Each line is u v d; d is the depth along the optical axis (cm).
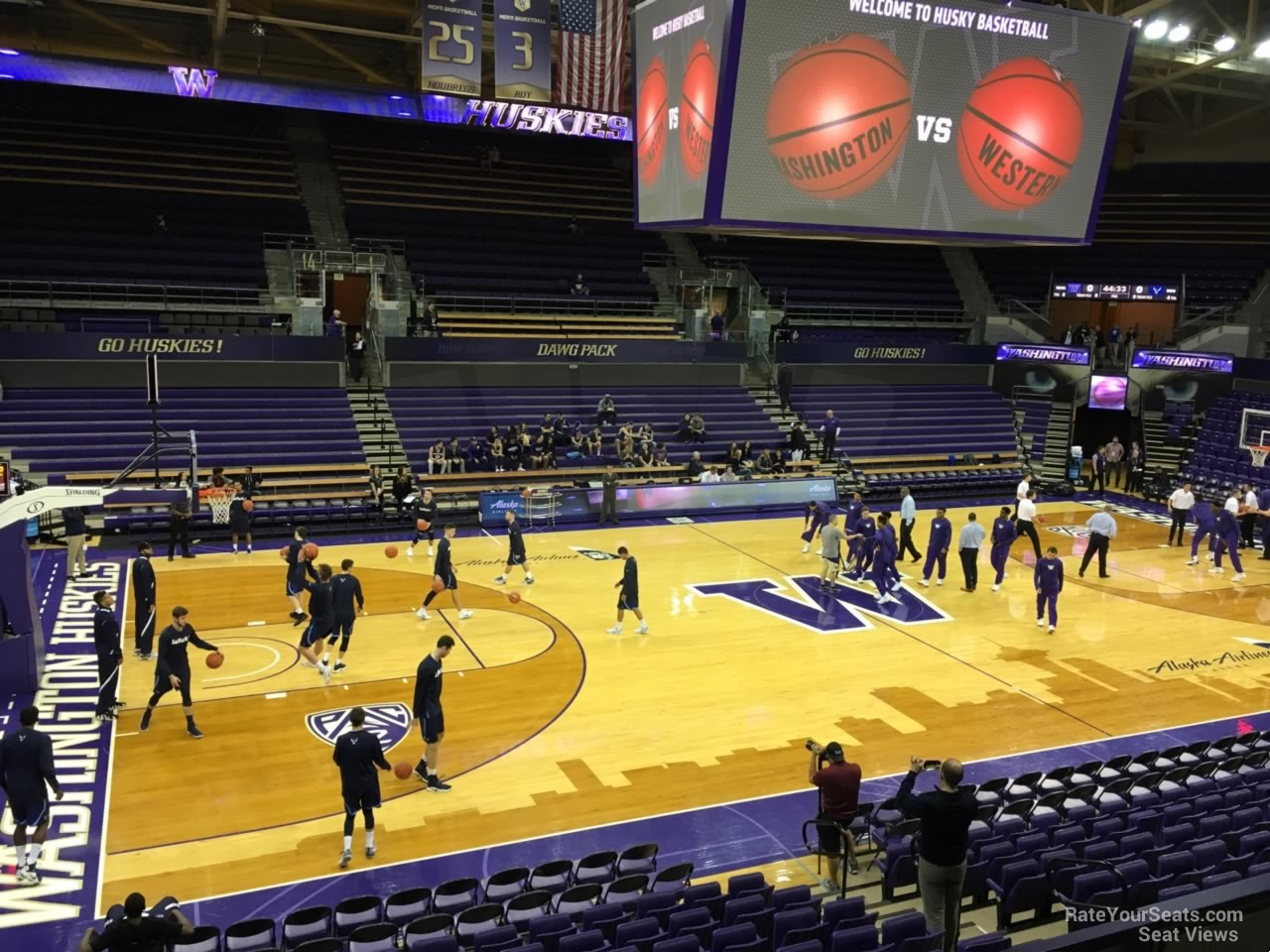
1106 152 1333
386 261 3152
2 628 1412
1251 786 1143
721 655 1661
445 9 2355
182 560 2114
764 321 3447
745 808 1171
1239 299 3566
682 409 3148
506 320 3162
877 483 3023
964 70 1227
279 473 2511
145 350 2581
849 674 1598
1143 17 2811
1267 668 1680
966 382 3609
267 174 3291
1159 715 1474
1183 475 3123
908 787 854
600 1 2475
